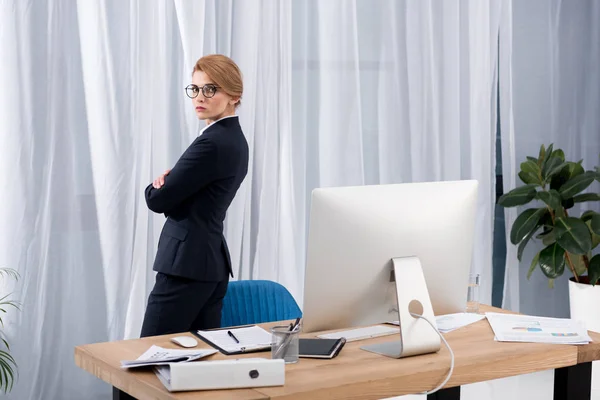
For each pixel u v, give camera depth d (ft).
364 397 6.39
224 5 12.32
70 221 11.42
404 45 13.98
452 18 14.26
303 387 6.16
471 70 14.65
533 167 14.52
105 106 11.54
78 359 7.20
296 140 13.23
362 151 13.66
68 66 11.34
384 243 7.12
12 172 11.03
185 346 7.20
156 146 11.96
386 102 13.94
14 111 11.00
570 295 14.35
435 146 14.24
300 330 7.16
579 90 15.89
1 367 11.08
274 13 12.72
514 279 15.46
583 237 13.57
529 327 8.05
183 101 12.13
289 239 13.11
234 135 9.58
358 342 7.59
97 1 11.41
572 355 7.45
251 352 7.10
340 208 6.86
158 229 12.08
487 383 13.67
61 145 11.31
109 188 11.60
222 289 9.63
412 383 6.63
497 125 15.28
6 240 11.07
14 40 10.96
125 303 11.76
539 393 13.23
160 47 12.00
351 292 7.12
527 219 14.26
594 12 15.87
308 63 13.30
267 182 12.78
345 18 13.34
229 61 9.53
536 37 15.53
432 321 7.14
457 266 7.72
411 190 7.31
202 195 9.41
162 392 6.02
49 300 11.37
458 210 7.59
